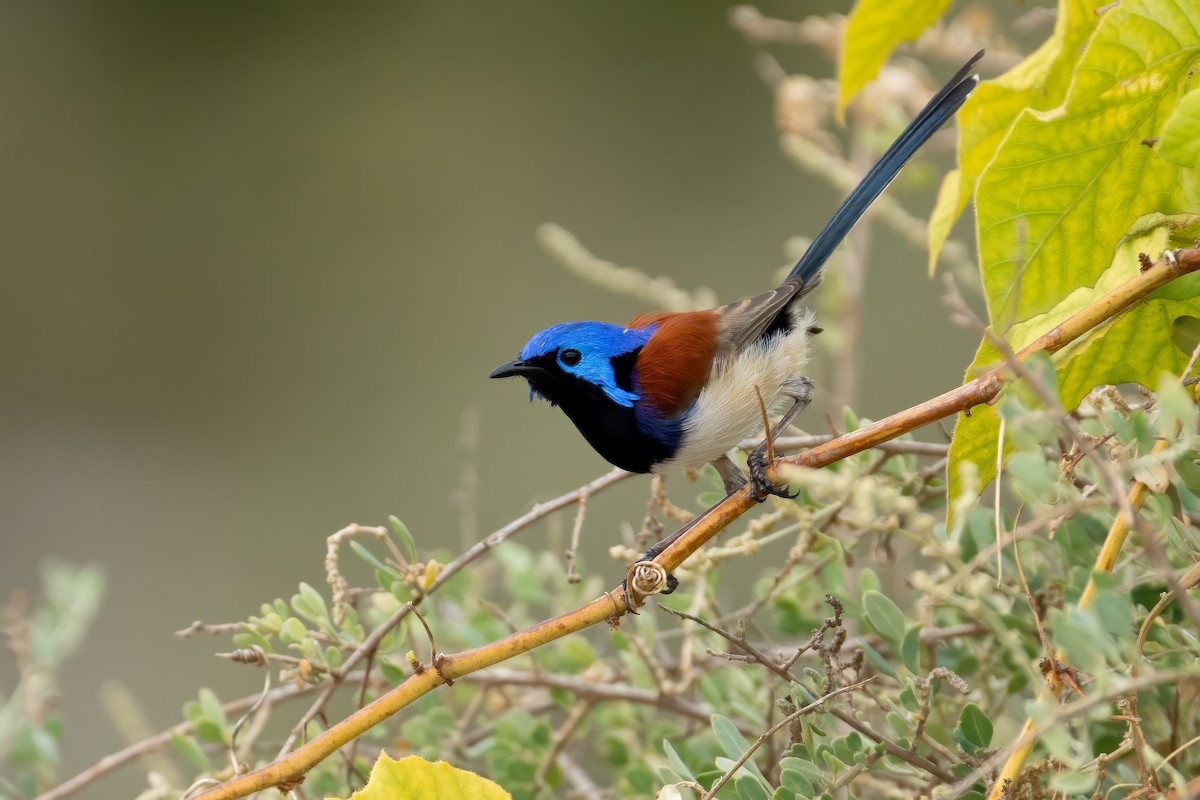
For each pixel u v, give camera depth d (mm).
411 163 20656
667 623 10758
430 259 20250
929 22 8242
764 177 19703
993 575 7273
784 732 7594
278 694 8500
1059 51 7199
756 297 9359
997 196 6129
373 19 21188
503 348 19594
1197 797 5059
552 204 20188
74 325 20250
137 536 18391
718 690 8430
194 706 8094
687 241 19578
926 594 7301
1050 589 7062
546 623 6531
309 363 20109
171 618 17266
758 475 6895
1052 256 6180
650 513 8469
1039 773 5668
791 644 9391
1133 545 6453
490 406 18859
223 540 18281
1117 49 5844
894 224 10289
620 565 15539
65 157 21109
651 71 20688
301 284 20641
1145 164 6059
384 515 18062
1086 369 6582
